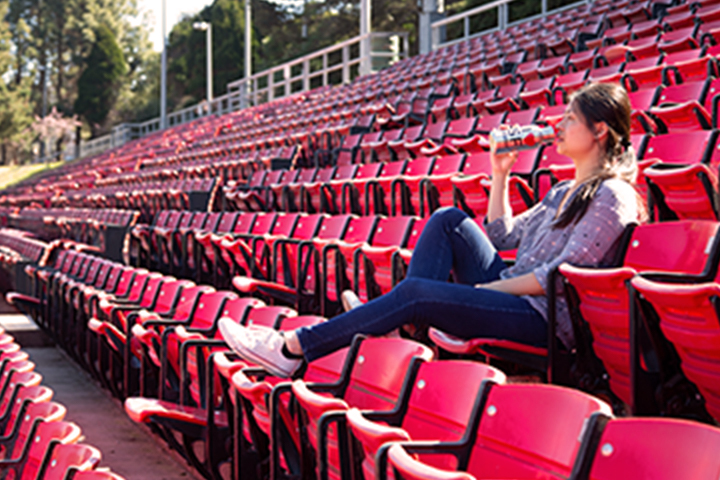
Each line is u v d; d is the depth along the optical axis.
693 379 2.01
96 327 4.36
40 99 62.25
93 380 5.39
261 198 7.83
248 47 25.19
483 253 2.68
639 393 2.05
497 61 10.13
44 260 8.34
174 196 9.45
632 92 5.61
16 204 20.19
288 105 18.64
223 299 3.68
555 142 2.63
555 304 2.38
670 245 2.30
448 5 20.66
